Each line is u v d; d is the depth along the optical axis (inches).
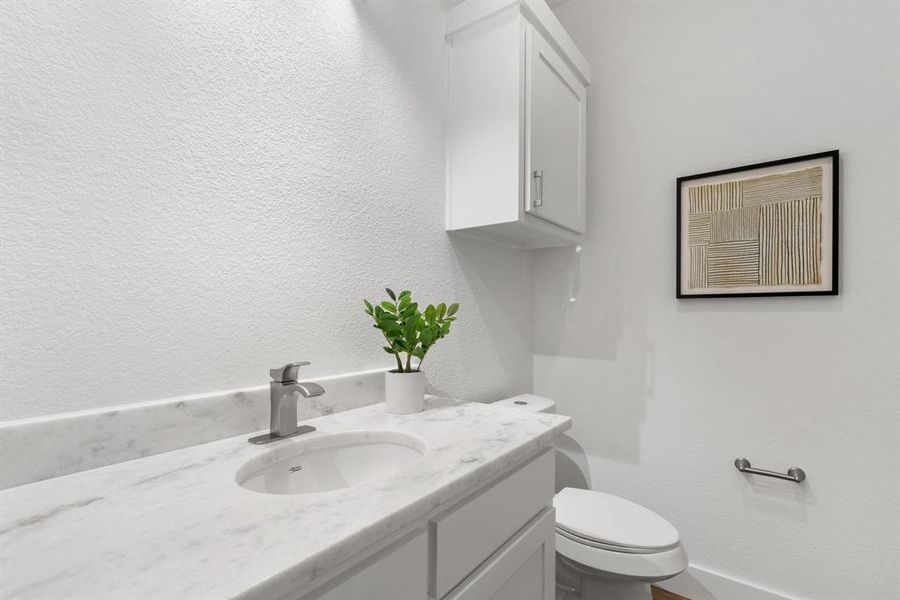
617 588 44.9
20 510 19.0
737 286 56.6
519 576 29.8
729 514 57.2
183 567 14.5
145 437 26.2
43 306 23.3
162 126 28.2
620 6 68.7
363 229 42.7
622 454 66.5
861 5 49.9
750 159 56.8
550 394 74.2
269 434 30.8
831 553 50.4
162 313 28.0
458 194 52.6
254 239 33.4
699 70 61.1
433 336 39.8
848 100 50.4
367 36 43.4
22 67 22.7
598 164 70.4
